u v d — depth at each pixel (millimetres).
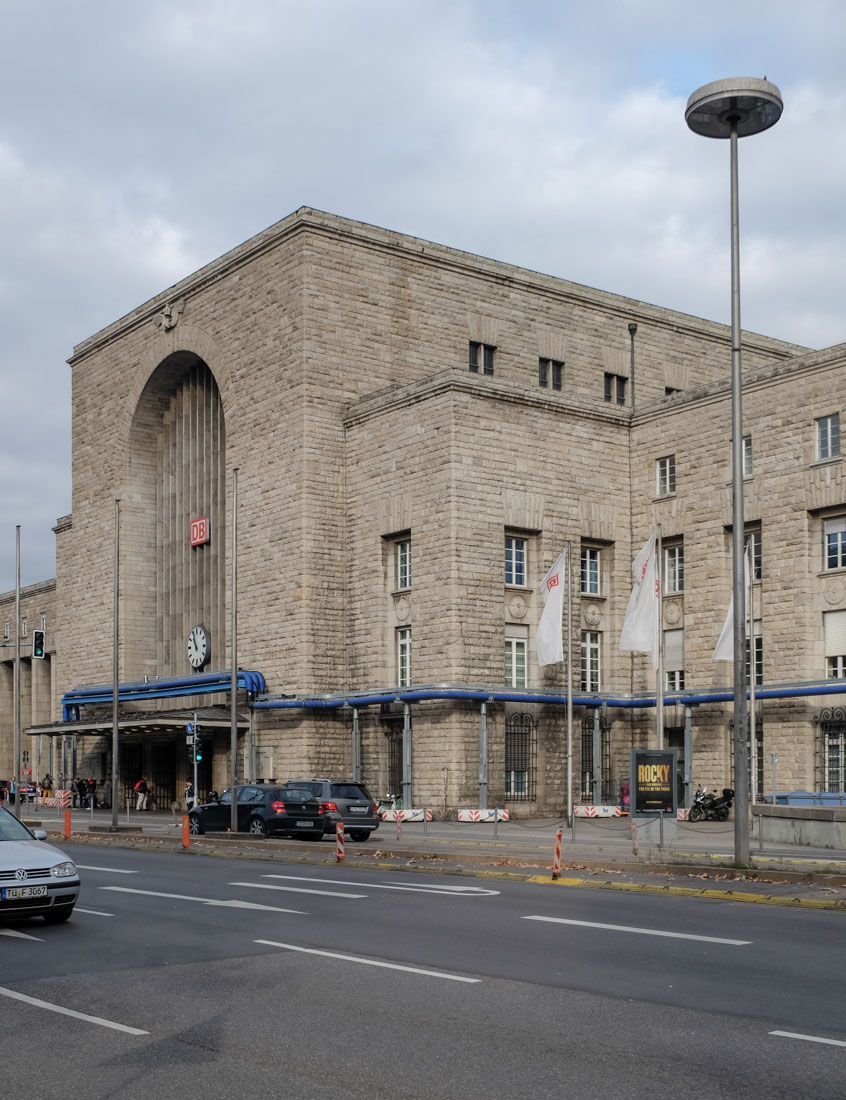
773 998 11367
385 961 13508
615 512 49750
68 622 67438
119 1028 10500
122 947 14969
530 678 46938
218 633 55812
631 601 43906
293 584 49406
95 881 23359
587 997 11461
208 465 57938
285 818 35312
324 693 48750
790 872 21578
